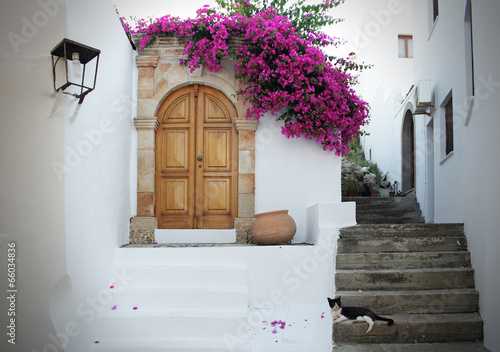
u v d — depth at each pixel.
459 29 5.77
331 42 6.09
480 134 4.73
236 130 6.10
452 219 6.09
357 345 4.20
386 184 10.93
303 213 6.00
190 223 6.04
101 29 4.67
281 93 5.50
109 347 4.02
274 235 5.26
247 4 6.06
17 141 3.73
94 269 4.36
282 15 5.99
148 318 4.22
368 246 5.15
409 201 8.68
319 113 5.66
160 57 6.09
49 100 3.77
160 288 4.63
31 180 3.72
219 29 5.78
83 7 4.18
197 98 6.16
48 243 3.70
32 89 3.76
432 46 7.41
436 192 7.13
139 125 5.97
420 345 4.21
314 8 5.99
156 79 6.07
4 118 3.73
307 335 4.29
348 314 4.28
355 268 4.96
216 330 4.18
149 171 5.95
